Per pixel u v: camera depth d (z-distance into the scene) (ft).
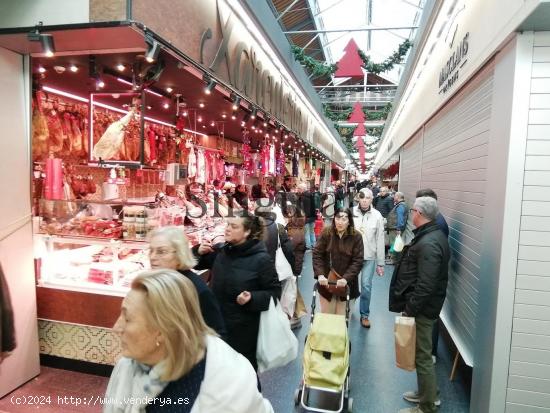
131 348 3.42
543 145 7.49
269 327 7.88
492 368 7.95
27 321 10.14
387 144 56.24
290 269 12.78
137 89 10.34
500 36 8.30
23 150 9.93
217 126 22.04
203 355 3.61
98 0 7.86
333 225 12.41
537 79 7.49
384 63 21.27
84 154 13.50
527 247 7.63
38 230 10.52
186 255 6.46
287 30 28.86
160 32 9.02
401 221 22.97
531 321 7.65
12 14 8.36
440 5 13.64
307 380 8.67
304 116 32.73
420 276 8.68
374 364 11.80
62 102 12.89
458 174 12.84
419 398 9.46
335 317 9.95
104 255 11.08
